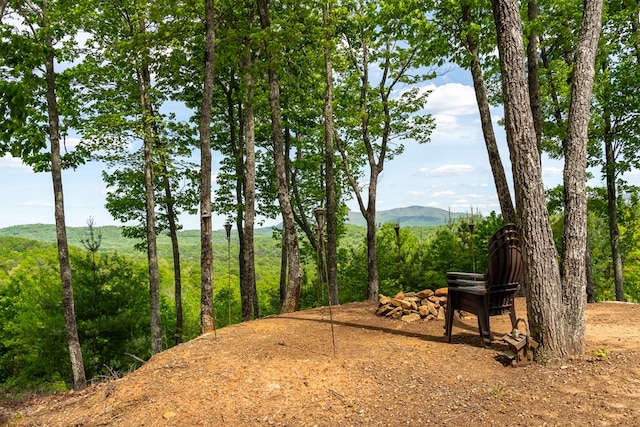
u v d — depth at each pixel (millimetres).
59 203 11773
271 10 11930
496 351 4598
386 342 5129
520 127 4270
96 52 13375
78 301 16516
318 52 12766
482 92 9000
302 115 16125
